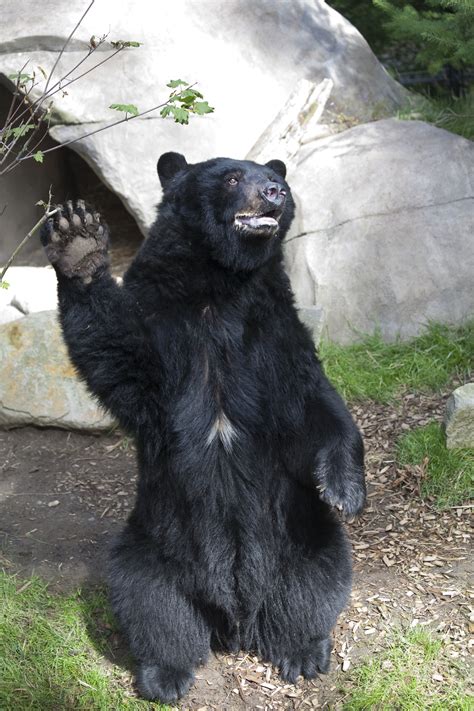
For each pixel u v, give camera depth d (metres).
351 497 7.23
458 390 10.57
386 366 12.17
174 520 7.43
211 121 13.79
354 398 11.84
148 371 6.93
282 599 7.75
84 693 7.63
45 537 9.71
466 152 13.41
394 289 12.70
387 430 11.17
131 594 7.53
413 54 19.22
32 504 10.34
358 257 12.80
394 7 15.16
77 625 8.34
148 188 13.48
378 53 19.23
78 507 10.28
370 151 13.43
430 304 12.70
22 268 14.16
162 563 7.54
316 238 12.96
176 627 7.60
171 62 13.90
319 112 14.24
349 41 15.56
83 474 10.92
